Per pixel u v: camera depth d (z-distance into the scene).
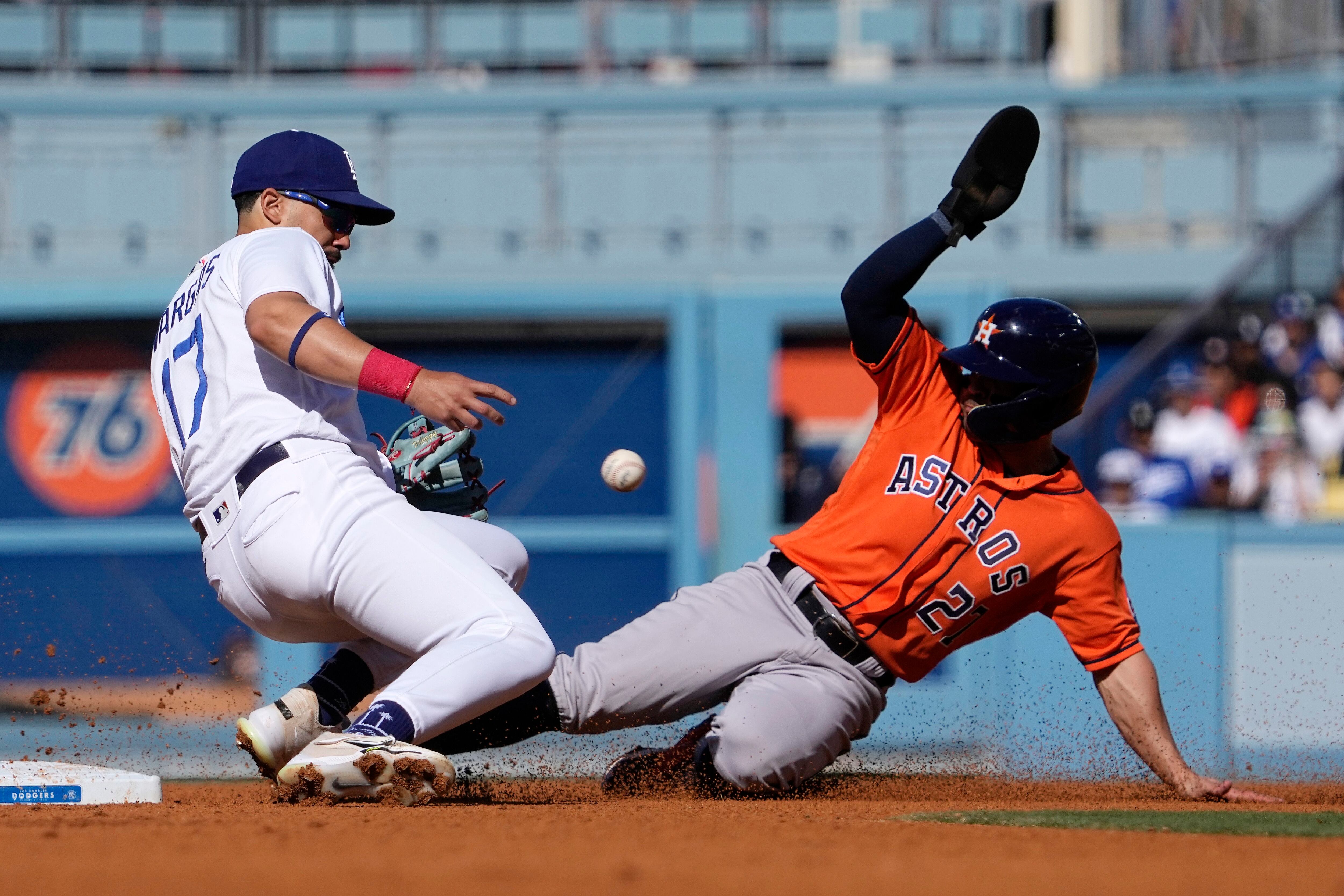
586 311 36.22
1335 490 34.12
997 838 10.58
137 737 30.98
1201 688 30.38
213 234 39.75
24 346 36.03
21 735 30.59
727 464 36.09
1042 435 14.48
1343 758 29.19
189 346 13.23
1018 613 14.82
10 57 44.28
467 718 12.72
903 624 14.62
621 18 45.41
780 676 14.74
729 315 36.22
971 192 14.30
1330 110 39.69
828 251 39.72
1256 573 30.55
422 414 12.31
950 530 14.37
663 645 14.73
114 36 44.56
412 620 12.73
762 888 8.27
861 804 14.07
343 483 12.78
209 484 12.98
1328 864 9.41
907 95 39.72
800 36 45.53
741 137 40.09
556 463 36.03
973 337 14.63
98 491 35.72
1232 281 35.53
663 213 40.03
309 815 11.72
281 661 34.06
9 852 9.48
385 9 45.19
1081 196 39.78
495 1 45.28
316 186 13.95
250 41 44.84
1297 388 34.94
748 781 14.63
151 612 35.16
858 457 15.27
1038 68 45.44
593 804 13.74
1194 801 14.33
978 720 30.84
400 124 40.19
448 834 10.33
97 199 39.81
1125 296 38.69
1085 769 21.09
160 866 8.85
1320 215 35.66
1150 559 30.89
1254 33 43.81
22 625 35.09
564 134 40.19
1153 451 34.75
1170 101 39.59
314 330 12.20
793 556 14.95
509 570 14.59
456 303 36.22
